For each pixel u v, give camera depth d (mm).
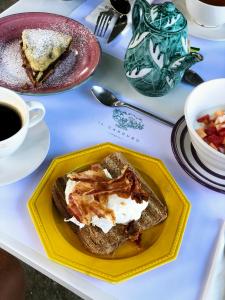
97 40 583
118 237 402
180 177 476
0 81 527
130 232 407
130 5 646
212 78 589
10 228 415
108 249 393
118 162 448
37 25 606
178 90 567
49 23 608
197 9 618
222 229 427
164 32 479
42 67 541
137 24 530
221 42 646
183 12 665
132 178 418
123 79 570
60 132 502
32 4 662
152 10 492
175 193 438
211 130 477
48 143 469
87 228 405
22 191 443
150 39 488
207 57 619
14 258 564
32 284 828
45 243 389
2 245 412
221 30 648
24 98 530
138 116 529
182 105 551
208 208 451
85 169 455
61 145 489
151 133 514
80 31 598
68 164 450
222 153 445
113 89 557
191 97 475
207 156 448
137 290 383
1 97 458
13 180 433
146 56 501
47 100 533
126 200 401
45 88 522
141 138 508
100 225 400
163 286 387
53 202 422
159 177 451
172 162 489
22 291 545
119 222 408
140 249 403
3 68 552
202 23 641
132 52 515
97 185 411
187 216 421
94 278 386
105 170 434
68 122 514
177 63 491
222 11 608
